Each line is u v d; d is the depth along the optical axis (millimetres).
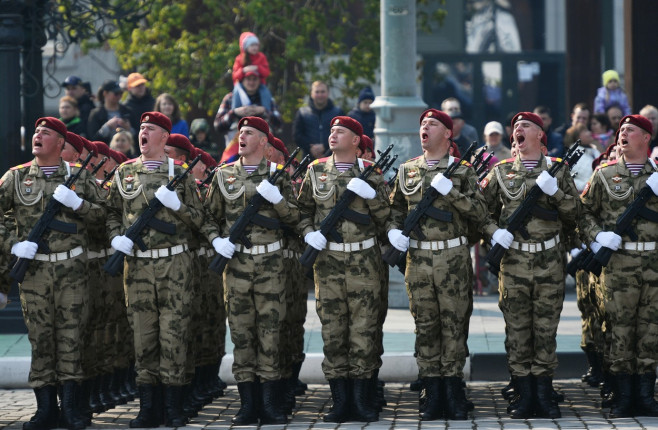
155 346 17875
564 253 18750
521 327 18047
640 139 18125
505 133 39375
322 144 30359
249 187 18094
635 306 18094
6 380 21438
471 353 21484
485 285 31922
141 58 39375
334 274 17969
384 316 18953
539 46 54625
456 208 17812
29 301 17703
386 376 21391
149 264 17734
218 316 20094
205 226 18156
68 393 17672
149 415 17656
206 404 19656
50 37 28328
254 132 18188
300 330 20156
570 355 21562
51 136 17906
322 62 40938
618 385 18047
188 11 41125
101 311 19156
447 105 31703
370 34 40219
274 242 18062
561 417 17781
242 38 29125
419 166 18172
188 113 41719
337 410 17781
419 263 17938
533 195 17891
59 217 17781
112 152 21031
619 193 18078
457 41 54688
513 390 19109
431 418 17672
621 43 53062
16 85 25688
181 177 17922
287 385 19266
